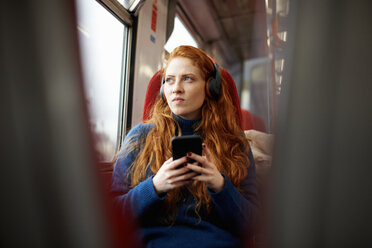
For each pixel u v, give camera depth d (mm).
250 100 6707
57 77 244
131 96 1998
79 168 242
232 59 7074
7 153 242
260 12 4840
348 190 207
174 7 2777
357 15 214
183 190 803
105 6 1716
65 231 243
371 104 206
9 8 247
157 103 972
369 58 208
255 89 6559
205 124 892
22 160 241
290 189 221
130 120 1989
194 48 845
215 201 706
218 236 737
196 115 903
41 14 245
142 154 865
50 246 244
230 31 5668
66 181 241
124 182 840
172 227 756
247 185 871
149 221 767
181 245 708
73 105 246
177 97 797
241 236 752
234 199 706
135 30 2049
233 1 4445
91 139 254
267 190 236
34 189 241
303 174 217
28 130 241
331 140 212
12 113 242
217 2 4363
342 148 210
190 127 907
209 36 5215
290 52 236
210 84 853
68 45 249
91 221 245
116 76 1933
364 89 208
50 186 242
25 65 242
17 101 242
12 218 245
